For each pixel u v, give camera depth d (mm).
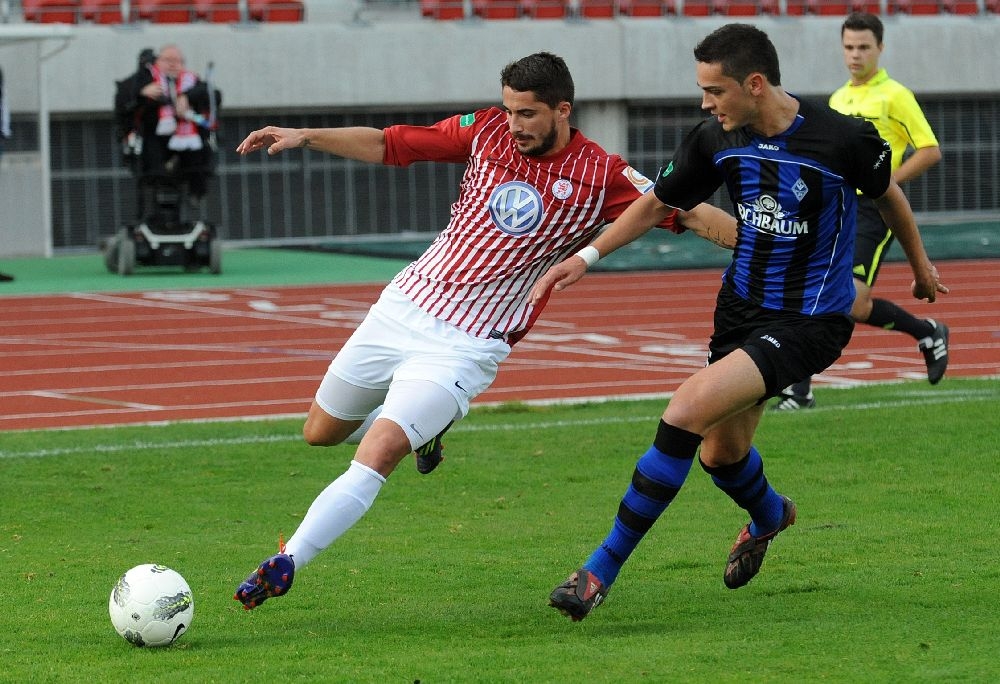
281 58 104625
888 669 15703
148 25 102688
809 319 18781
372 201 108250
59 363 52500
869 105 35906
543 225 20016
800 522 25297
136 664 16797
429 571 22359
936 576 21016
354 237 108000
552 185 19984
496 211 20062
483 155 20297
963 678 15258
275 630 18766
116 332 60875
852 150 18312
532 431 35750
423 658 16766
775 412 37125
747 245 19047
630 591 20844
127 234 83062
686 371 49188
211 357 53781
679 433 18094
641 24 110562
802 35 112438
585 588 18141
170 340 58438
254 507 27812
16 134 96250
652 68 110625
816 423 35219
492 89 108750
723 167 18828
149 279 82188
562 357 52625
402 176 108750
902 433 33656
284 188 106375
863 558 22500
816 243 18656
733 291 19344
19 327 62500
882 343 54719
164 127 79688
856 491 27844
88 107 99688
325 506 18578
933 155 35500
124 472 31188
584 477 30172
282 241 106562
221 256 88812
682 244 102500
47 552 24094
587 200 20000
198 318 65188
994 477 28828
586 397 44062
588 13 112000
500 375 48562
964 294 70812
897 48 113875
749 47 17938
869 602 19547
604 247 19312
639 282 78500
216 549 24234
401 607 20047
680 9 113125
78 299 72688
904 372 47719
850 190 18672
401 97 107250
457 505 27656
